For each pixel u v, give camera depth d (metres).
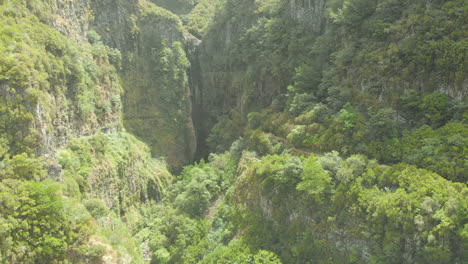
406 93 51.34
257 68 88.50
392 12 60.38
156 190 79.19
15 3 58.69
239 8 101.81
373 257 40.22
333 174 48.53
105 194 62.81
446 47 48.78
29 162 46.84
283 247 50.56
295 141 61.31
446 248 35.16
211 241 60.25
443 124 47.50
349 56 62.53
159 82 100.44
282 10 88.50
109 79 81.62
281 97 77.88
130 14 98.38
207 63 111.12
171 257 58.50
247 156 68.31
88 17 84.94
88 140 64.88
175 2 134.12
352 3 64.50
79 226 47.53
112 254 48.88
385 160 48.12
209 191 70.06
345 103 59.09
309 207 49.25
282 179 51.78
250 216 57.12
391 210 39.31
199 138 109.00
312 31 80.75
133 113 93.06
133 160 75.62
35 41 56.44
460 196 36.28
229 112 98.31
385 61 55.12
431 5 54.56
